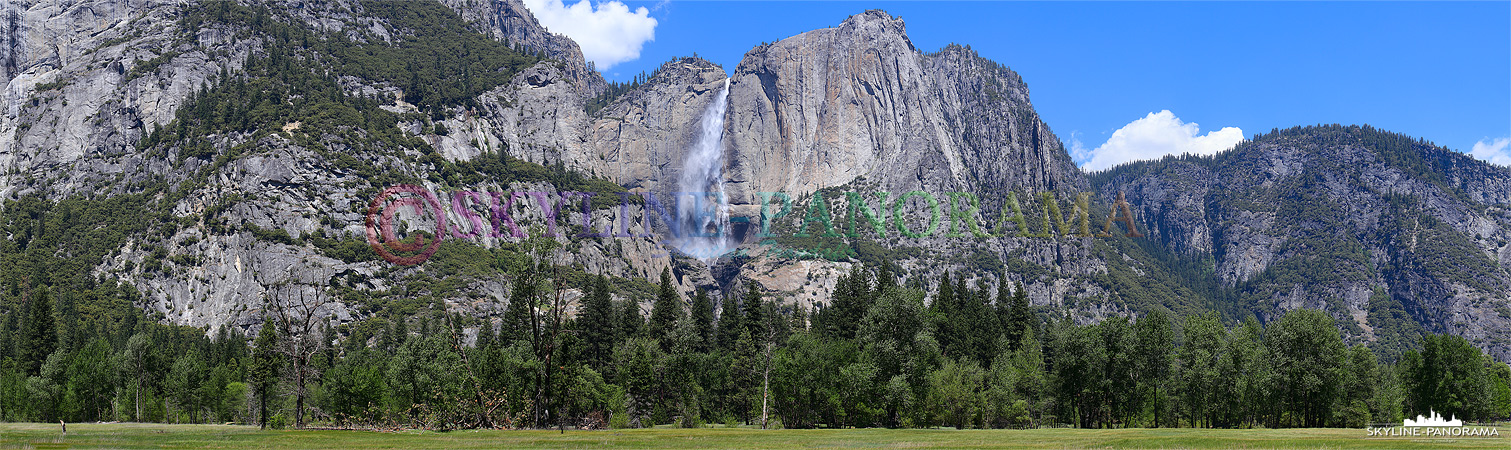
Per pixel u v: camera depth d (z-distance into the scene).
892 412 122.19
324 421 111.25
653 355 136.12
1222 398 120.88
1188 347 127.06
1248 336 126.31
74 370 144.12
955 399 122.19
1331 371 114.25
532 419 101.25
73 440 85.75
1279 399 117.25
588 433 93.94
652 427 121.88
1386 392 127.94
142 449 78.38
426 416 103.56
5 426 118.88
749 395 133.38
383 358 136.00
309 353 109.25
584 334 147.75
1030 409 130.88
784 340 147.50
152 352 150.62
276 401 126.56
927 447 80.75
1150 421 126.88
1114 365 122.62
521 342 123.81
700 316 164.62
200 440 85.06
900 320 126.06
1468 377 127.75
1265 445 79.19
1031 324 165.25
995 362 139.12
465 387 102.12
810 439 89.00
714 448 79.94
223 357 181.75
